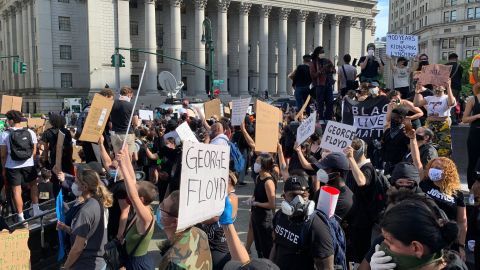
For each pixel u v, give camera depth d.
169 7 64.69
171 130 10.27
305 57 13.23
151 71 58.94
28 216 8.73
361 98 8.59
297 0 70.75
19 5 66.69
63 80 58.88
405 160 6.80
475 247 5.21
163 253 3.62
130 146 8.40
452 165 4.85
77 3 59.12
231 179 5.21
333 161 5.12
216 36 68.25
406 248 2.36
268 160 6.67
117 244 4.72
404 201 2.53
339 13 76.19
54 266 7.25
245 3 65.69
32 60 61.66
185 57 67.38
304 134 7.18
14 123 9.02
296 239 4.10
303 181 4.29
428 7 99.50
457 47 92.50
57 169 8.49
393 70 12.31
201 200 3.11
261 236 6.53
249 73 72.88
